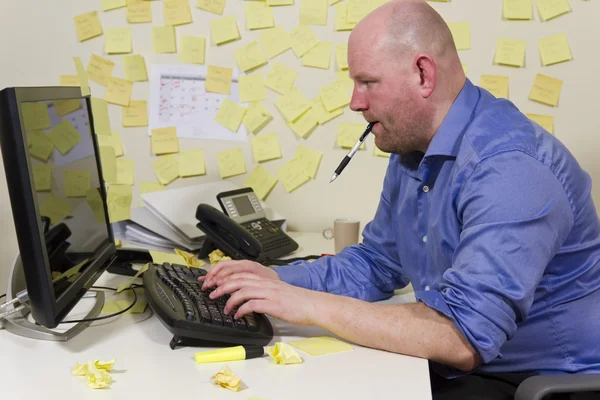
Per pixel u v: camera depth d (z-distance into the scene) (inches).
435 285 52.2
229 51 84.7
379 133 53.0
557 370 52.6
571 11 78.1
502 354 53.5
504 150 46.7
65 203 47.7
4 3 85.8
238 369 41.7
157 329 49.0
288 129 85.0
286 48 83.4
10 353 44.3
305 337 47.8
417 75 50.3
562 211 46.9
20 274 51.1
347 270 59.2
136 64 86.0
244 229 68.7
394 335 44.4
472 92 52.0
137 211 76.8
